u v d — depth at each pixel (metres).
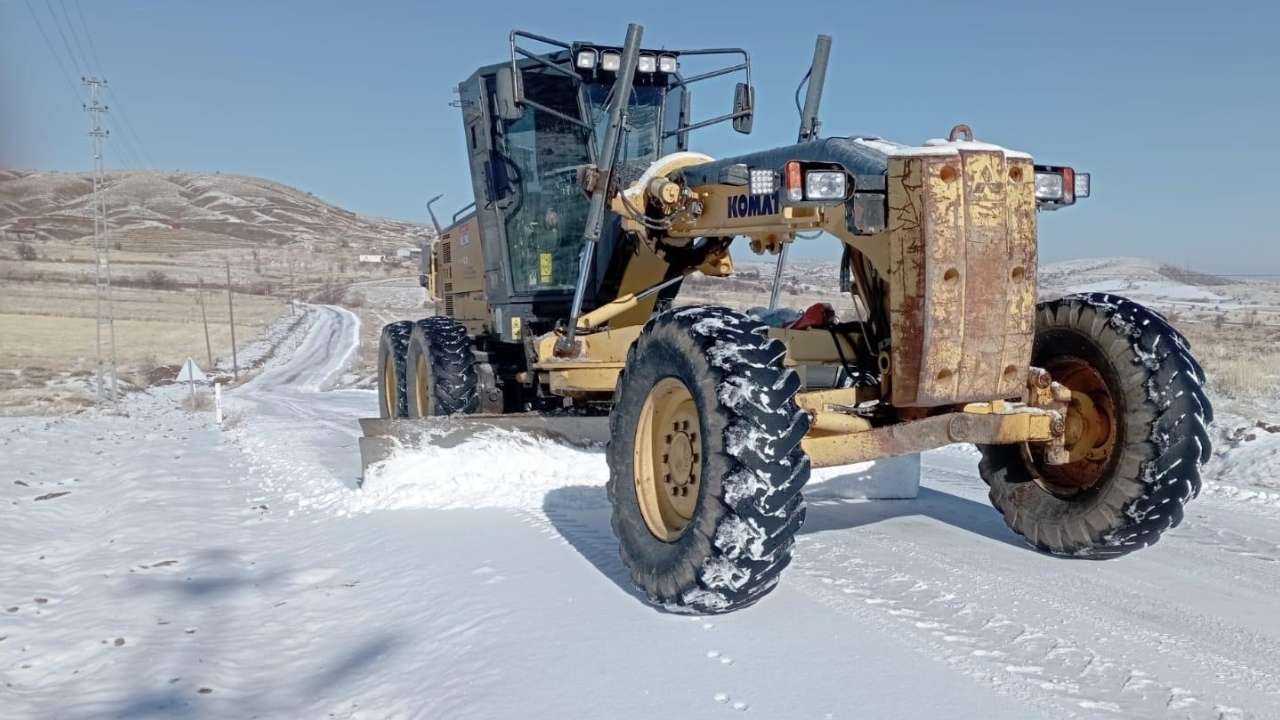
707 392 4.13
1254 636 3.94
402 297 121.62
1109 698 3.33
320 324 88.25
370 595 5.04
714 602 4.11
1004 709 3.24
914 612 4.24
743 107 7.61
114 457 12.52
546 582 4.87
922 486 7.52
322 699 3.82
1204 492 7.29
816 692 3.42
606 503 6.66
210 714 3.73
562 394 7.10
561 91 7.83
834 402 4.82
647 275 7.41
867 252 4.54
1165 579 4.76
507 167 7.95
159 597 5.34
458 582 4.98
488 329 9.02
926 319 4.20
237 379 51.59
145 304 95.31
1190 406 4.60
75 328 70.75
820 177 4.25
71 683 4.21
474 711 3.43
